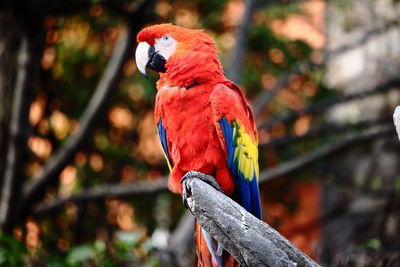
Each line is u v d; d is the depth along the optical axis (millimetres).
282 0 13766
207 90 5598
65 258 7777
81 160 13570
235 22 13836
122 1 10188
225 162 5617
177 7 13211
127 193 11094
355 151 14844
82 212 12586
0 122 10438
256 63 14023
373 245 7320
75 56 13172
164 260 8008
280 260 4043
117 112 14133
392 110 14469
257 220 4117
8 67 10266
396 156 14234
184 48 5754
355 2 14406
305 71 13547
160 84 5898
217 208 4164
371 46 15055
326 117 15336
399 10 14016
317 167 14039
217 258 5031
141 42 6004
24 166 10352
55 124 13758
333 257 7203
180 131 5617
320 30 15242
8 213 10547
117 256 7715
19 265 7473
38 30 9875
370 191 13289
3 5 9555
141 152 14305
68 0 9766
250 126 5828
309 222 15539
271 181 11766
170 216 13688
